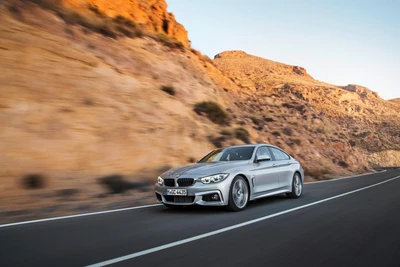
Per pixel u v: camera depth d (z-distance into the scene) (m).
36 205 7.72
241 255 4.16
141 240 4.82
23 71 11.79
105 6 23.94
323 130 35.28
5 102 10.31
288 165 9.25
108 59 17.19
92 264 3.79
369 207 7.75
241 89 36.31
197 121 17.69
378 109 116.56
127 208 7.67
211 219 6.33
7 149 9.15
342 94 106.06
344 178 20.05
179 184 6.96
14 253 4.20
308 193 10.80
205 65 32.44
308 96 95.81
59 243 4.66
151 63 20.66
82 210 7.63
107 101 13.43
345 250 4.42
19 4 14.95
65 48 14.73
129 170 11.30
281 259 4.05
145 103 15.34
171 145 13.87
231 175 7.09
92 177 10.01
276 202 8.62
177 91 19.83
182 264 3.81
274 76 105.12
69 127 11.04
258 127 25.44
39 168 9.23
